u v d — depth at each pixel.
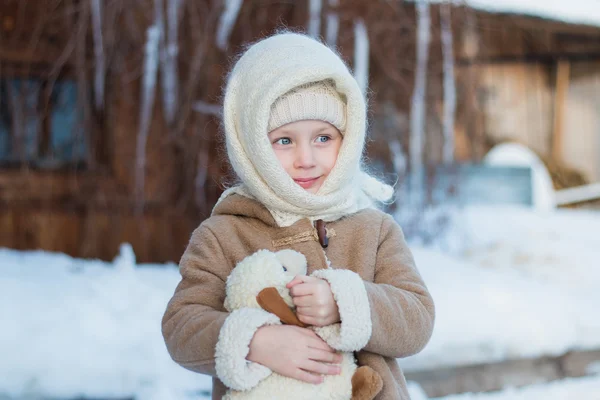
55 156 5.30
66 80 5.29
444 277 4.65
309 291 1.56
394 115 5.93
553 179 8.88
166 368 3.15
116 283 4.02
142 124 5.15
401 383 1.76
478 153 7.16
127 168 5.27
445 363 3.66
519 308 4.04
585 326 3.98
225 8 5.16
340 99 1.82
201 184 5.21
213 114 5.16
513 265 5.69
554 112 8.66
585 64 8.80
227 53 5.16
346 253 1.81
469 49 6.62
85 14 5.00
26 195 5.18
